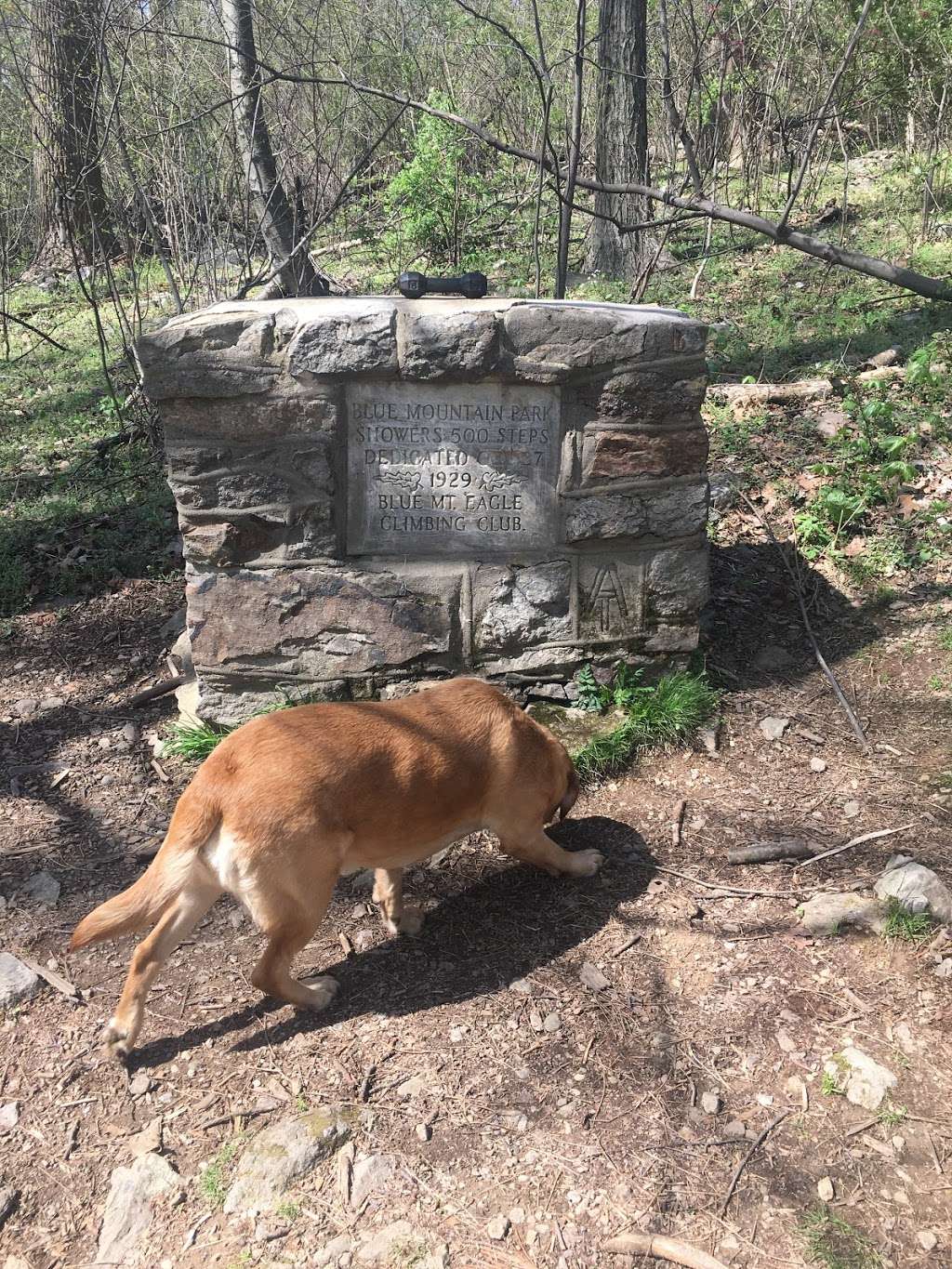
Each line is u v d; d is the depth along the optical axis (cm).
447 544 219
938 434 320
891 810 201
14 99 564
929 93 592
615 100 519
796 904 178
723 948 169
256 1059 151
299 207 400
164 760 231
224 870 146
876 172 638
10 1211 131
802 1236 122
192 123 360
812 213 579
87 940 141
